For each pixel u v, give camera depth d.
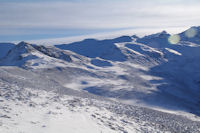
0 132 9.05
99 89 80.56
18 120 11.39
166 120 24.61
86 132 11.89
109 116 17.62
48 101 18.19
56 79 89.56
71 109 16.72
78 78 101.69
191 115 55.50
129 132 14.29
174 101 76.12
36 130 10.41
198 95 99.81
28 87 26.64
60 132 10.90
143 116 22.98
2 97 15.99
